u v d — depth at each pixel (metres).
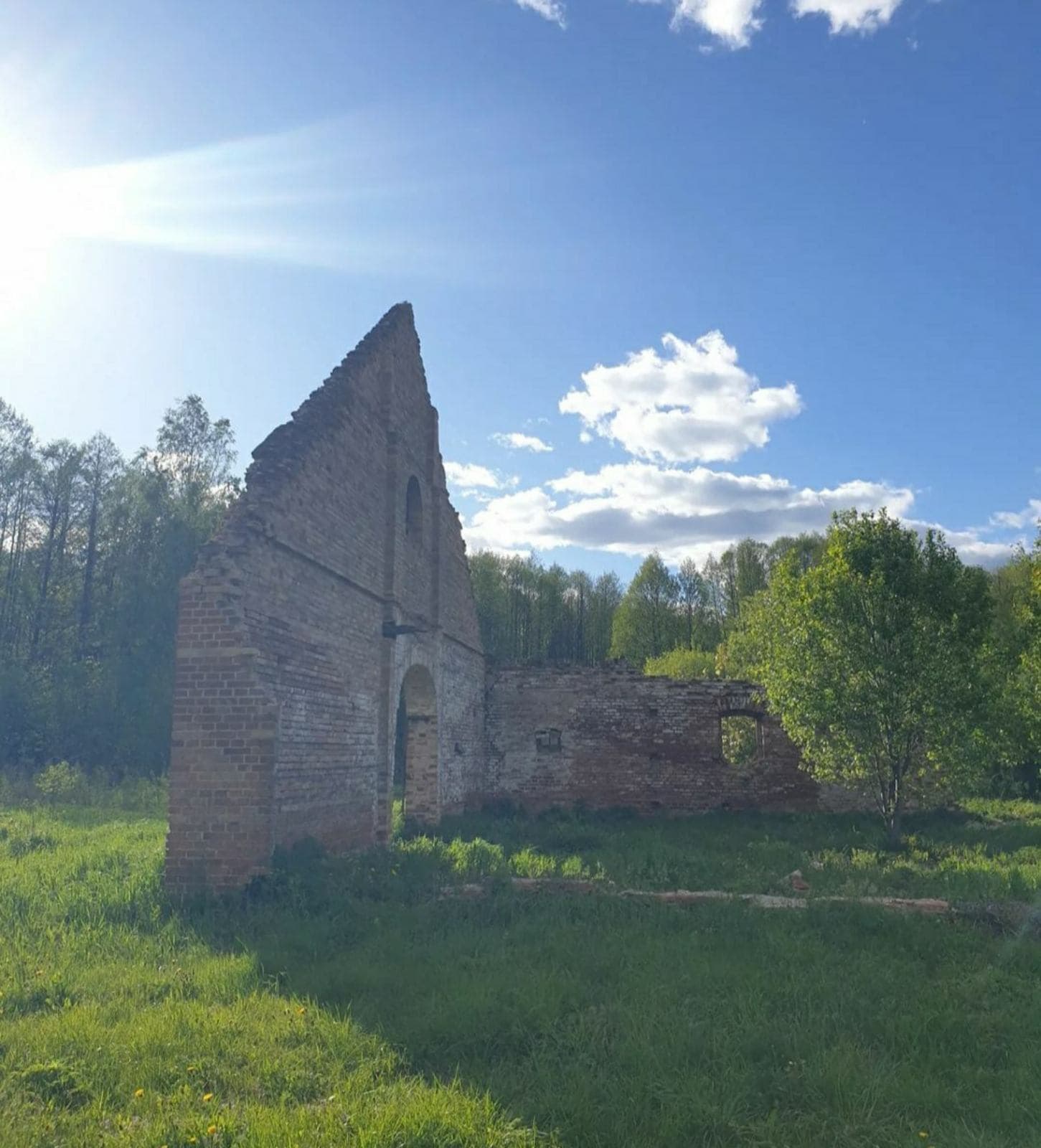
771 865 15.08
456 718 23.02
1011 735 20.20
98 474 42.50
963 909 10.25
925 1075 5.67
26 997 6.97
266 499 12.28
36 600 41.84
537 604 65.75
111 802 23.31
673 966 8.05
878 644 18.80
